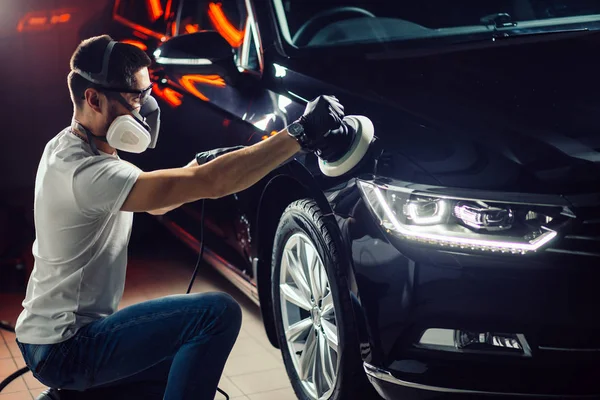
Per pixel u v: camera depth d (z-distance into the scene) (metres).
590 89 2.66
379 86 2.77
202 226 2.49
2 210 4.78
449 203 2.29
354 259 2.40
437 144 2.41
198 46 3.15
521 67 2.86
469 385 2.30
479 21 3.33
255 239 3.14
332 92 2.79
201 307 2.12
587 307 2.22
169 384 2.14
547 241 2.21
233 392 3.04
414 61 2.98
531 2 3.41
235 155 2.00
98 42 2.05
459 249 2.25
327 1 3.41
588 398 2.27
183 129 3.65
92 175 2.02
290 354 2.96
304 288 2.81
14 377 2.42
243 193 3.19
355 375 2.54
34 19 7.07
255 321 3.75
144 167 4.12
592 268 2.21
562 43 3.04
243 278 3.42
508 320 2.24
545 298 2.22
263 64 3.20
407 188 2.34
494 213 2.25
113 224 2.19
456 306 2.26
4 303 4.04
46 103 7.10
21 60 7.07
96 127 2.09
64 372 2.15
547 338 2.25
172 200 2.01
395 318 2.32
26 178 6.30
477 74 2.82
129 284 4.29
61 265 2.12
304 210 2.69
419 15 3.37
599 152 2.33
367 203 2.41
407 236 2.31
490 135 2.40
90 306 2.16
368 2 3.43
